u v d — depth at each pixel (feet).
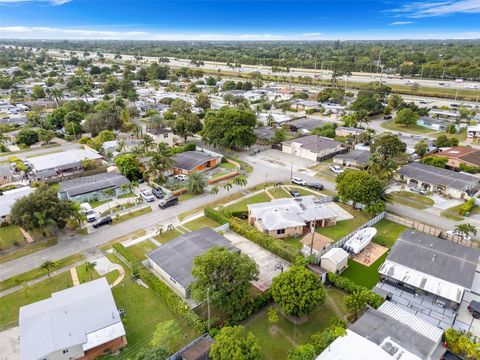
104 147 331.57
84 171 283.59
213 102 556.10
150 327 130.93
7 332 129.49
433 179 247.70
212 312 137.28
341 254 163.94
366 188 207.00
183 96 599.16
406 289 150.20
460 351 116.47
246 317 135.54
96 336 119.44
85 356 117.91
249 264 134.21
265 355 119.44
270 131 380.99
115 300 144.66
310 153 315.17
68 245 185.88
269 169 293.02
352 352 107.45
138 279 158.10
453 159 280.92
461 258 154.61
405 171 262.67
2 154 331.57
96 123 389.19
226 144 320.70
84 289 140.26
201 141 372.58
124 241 189.16
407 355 106.42
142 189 254.27
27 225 178.91
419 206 226.79
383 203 207.92
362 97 484.33
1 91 641.81
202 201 235.61
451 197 237.86
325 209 209.77
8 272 164.14
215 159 299.38
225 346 104.63
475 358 113.39
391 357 105.40
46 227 181.57
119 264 168.96
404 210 221.66
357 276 161.27
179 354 116.26
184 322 131.64
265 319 135.74
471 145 348.38
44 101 538.47
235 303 128.98
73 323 122.83
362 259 173.78
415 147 307.58
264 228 193.26
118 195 245.04
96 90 648.38
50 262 156.04
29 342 114.42
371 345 109.70
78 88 609.01
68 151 315.78
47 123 400.67
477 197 234.79
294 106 524.11
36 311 127.34
